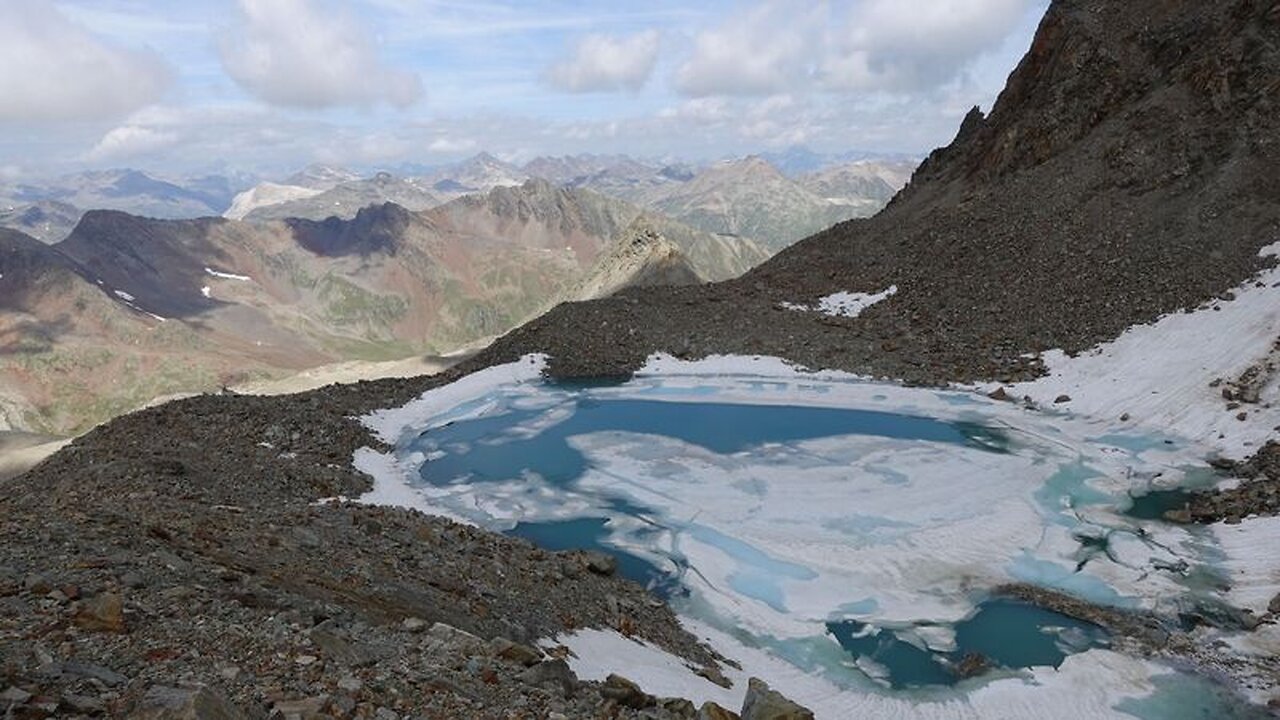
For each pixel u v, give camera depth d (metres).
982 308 66.94
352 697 10.88
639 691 14.95
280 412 50.03
